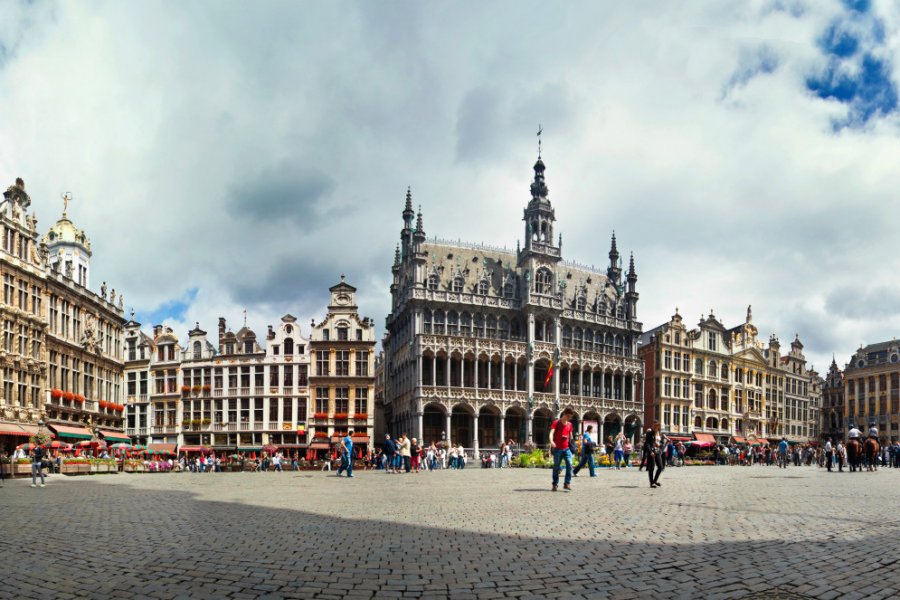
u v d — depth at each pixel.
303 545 12.12
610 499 20.14
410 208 92.31
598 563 10.26
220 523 15.42
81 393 65.56
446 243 89.50
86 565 10.56
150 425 87.69
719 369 106.06
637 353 96.88
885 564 10.13
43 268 59.00
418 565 10.27
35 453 32.31
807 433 122.62
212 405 85.19
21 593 8.95
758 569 9.81
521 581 9.24
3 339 52.25
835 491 24.11
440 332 82.56
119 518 16.70
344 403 82.19
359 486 28.61
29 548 12.10
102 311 71.56
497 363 84.38
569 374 88.25
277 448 77.56
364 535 13.23
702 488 25.14
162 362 88.56
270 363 83.88
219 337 87.50
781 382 117.38
